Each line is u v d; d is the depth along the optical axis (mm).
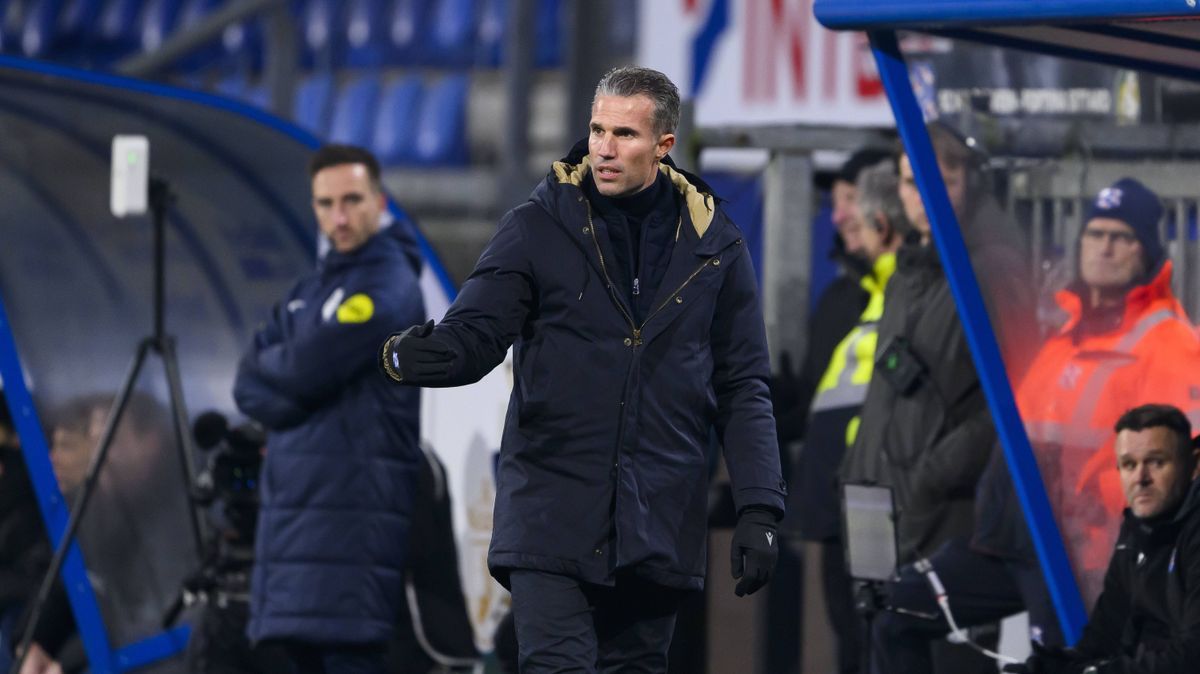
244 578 18344
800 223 20109
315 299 16625
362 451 16250
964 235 15500
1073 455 14945
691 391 11000
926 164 14609
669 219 11055
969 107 15852
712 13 31141
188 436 19953
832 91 30359
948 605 15180
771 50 30734
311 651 16453
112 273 22453
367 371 16281
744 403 11219
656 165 10953
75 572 19141
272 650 18281
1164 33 13844
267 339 16875
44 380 21156
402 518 16547
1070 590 14602
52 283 21734
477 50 45406
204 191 23047
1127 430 13344
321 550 16125
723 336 11258
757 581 10773
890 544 14281
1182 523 13047
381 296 16266
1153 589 13102
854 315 18828
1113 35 13969
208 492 18625
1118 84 15758
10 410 19453
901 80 14555
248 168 22984
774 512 10977
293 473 16266
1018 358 15164
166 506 21812
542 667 10695
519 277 10844
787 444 19641
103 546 20766
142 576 21203
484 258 10922
